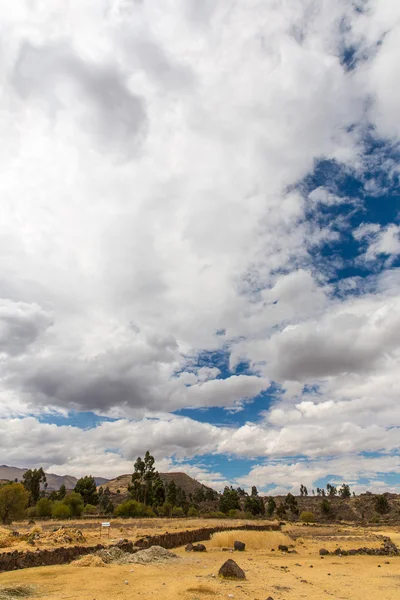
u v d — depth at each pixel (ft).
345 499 634.43
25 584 57.41
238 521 290.76
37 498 390.21
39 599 49.26
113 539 110.63
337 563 106.32
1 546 86.53
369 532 241.55
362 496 636.07
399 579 79.97
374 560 115.14
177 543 133.28
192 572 76.89
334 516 470.39
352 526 317.63
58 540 94.02
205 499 624.59
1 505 199.41
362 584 72.84
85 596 51.44
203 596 53.21
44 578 63.36
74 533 102.94
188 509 413.39
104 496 485.15
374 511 488.44
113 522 226.99
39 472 406.82
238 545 132.36
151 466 417.90
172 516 352.49
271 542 150.41
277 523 307.17
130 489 407.64
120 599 50.19
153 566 82.99
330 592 63.46
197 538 155.22
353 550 131.64
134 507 318.65
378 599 59.31
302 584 69.97
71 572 69.51
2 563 70.33
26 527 175.52
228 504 437.58
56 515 263.70
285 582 70.85
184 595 52.85
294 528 268.21
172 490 466.29
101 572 70.38
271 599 52.24
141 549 104.58
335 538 189.37
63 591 54.24
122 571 73.10
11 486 205.87
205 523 241.96
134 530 157.48
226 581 67.46
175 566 85.25
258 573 80.38
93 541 103.35
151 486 406.21
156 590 56.08
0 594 50.42
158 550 98.02
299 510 520.42
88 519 258.78
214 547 139.64
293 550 136.46
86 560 78.74
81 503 286.66
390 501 548.31
